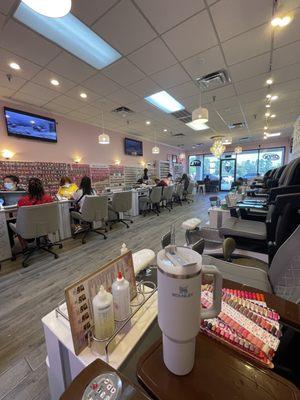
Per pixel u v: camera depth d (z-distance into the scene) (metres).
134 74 3.09
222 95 4.00
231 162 11.10
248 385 0.40
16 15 1.95
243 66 2.96
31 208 2.42
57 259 2.73
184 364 0.42
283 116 5.65
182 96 3.99
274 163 9.79
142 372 0.43
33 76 3.10
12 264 2.60
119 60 2.72
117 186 6.96
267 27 2.17
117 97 3.97
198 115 3.15
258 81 3.47
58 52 2.52
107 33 2.20
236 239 1.62
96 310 0.54
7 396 1.05
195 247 1.09
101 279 0.61
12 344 1.38
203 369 0.44
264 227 1.66
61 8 1.23
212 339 0.52
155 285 0.81
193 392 0.39
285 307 0.62
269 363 0.45
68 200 3.57
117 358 0.51
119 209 4.27
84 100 4.12
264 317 0.57
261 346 0.49
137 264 0.85
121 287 0.61
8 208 2.74
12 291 2.01
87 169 5.92
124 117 5.34
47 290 2.02
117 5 1.85
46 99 4.07
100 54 2.62
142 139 8.39
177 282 0.38
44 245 3.02
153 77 3.20
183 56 2.66
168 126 6.35
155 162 9.30
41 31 2.17
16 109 4.24
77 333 0.53
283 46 2.51
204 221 4.55
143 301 0.68
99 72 3.00
